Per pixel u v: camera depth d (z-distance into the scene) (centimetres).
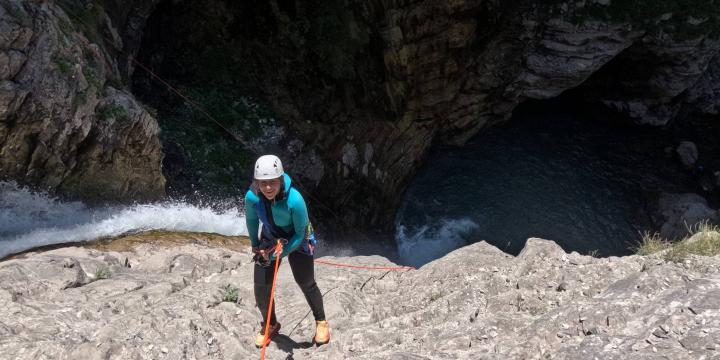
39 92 903
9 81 864
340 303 596
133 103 1086
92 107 996
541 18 2175
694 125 2648
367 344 494
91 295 594
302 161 1819
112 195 1069
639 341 399
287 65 1869
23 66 885
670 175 2450
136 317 501
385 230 2178
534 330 446
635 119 2580
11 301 544
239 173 1631
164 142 1531
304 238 462
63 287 604
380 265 755
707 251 548
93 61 1039
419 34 1970
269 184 410
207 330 510
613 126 2638
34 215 927
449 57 2088
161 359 462
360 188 2012
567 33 2189
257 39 1841
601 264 552
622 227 2247
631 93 2522
